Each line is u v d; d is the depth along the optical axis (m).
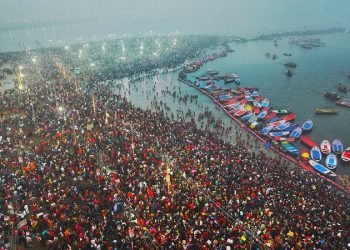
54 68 122.12
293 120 76.75
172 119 74.75
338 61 138.25
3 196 39.06
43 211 37.03
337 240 33.12
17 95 82.25
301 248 31.86
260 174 46.38
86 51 167.38
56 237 31.91
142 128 62.16
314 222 35.69
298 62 140.88
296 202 39.53
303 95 96.31
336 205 40.66
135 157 49.31
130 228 33.78
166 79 116.88
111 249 31.25
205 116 78.12
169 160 49.12
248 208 38.16
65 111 70.12
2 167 46.16
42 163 46.53
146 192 40.97
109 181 42.97
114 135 58.03
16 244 32.19
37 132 58.84
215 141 59.00
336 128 72.00
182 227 34.31
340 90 98.69
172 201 38.94
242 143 63.56
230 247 31.52
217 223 34.81
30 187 41.12
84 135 57.84
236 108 82.31
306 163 56.12
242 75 122.06
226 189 41.69
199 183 43.22
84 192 40.47
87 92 88.50
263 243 32.66
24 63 132.25
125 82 113.25
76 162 46.97
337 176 52.94
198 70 131.62
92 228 33.38
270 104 88.75
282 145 62.22
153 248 31.84
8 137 56.75
